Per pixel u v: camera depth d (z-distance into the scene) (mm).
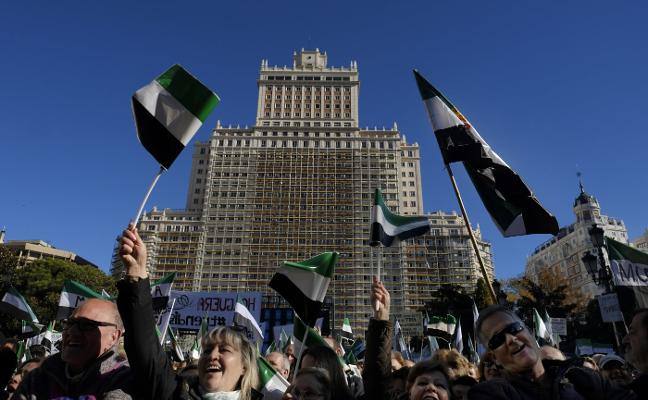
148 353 3982
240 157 122938
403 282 108812
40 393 4234
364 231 114812
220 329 4809
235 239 114750
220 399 4352
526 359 3785
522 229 7285
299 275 7258
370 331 5684
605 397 3814
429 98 7887
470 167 7820
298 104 131375
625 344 4332
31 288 55438
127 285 4027
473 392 3721
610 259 9336
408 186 129250
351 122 128250
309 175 121250
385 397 5383
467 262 114062
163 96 5527
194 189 128625
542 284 57125
